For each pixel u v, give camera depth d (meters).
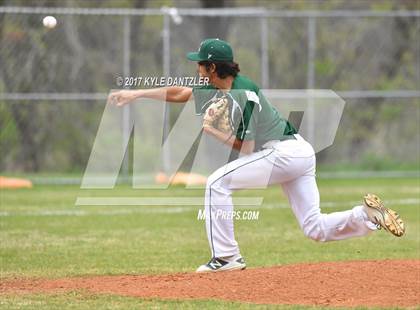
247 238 31.59
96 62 56.56
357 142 57.72
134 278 21.39
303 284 19.70
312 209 21.30
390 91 58.03
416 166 57.19
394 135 57.56
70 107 55.03
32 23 54.59
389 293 18.72
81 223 35.50
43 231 33.06
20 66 54.50
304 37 58.56
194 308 17.59
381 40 59.66
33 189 48.84
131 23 57.28
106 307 17.78
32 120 54.50
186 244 29.92
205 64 21.11
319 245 29.78
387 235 32.12
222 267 21.59
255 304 17.89
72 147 55.31
